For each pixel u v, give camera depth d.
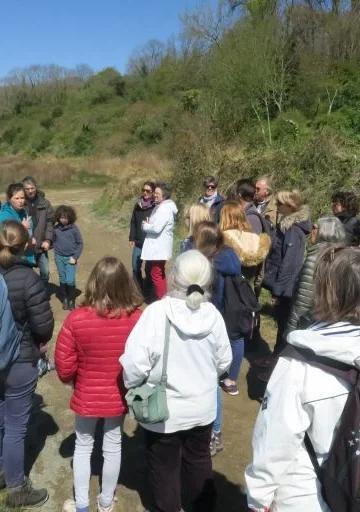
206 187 6.71
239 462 3.66
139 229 7.07
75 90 69.06
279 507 1.64
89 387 2.83
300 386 1.59
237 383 4.77
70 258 6.89
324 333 1.61
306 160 10.04
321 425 1.56
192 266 2.57
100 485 3.39
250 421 4.17
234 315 3.97
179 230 10.69
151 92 57.25
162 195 6.34
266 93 18.47
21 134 60.66
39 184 30.20
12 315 2.88
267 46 19.22
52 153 52.31
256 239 4.42
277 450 1.59
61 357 2.78
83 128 51.88
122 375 2.79
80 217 15.31
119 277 2.75
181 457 2.82
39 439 3.93
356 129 14.70
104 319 2.74
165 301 2.57
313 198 8.98
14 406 3.08
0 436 3.24
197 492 2.81
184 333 2.50
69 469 3.58
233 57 19.08
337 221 3.64
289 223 4.48
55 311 6.95
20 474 3.17
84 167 35.00
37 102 68.56
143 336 2.51
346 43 20.66
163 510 2.76
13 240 3.01
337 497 1.50
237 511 3.18
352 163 9.39
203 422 2.64
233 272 3.82
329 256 1.74
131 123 49.25
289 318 3.69
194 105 23.59
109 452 2.99
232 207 4.50
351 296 1.65
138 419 2.51
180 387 2.55
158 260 6.35
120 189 15.83
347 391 1.55
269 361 5.06
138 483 3.43
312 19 21.27
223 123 17.42
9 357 2.89
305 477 1.60
